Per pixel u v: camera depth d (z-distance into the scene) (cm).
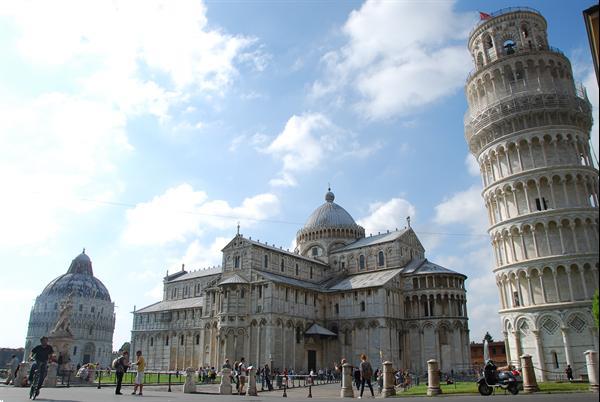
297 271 10800
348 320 9900
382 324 9281
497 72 7100
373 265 10975
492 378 3719
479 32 7656
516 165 6675
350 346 9788
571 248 6016
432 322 9481
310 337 9800
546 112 6581
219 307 9494
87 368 5988
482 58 7575
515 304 6366
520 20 7300
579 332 5684
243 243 9944
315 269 11381
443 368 9119
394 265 10569
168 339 13175
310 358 9738
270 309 8975
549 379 5731
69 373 5262
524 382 3919
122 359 3519
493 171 7019
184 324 12825
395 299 9788
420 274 9856
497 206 6856
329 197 13175
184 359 12419
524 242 6356
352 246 11581
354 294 10006
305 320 9800
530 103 6594
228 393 4450
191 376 4541
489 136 7106
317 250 12175
